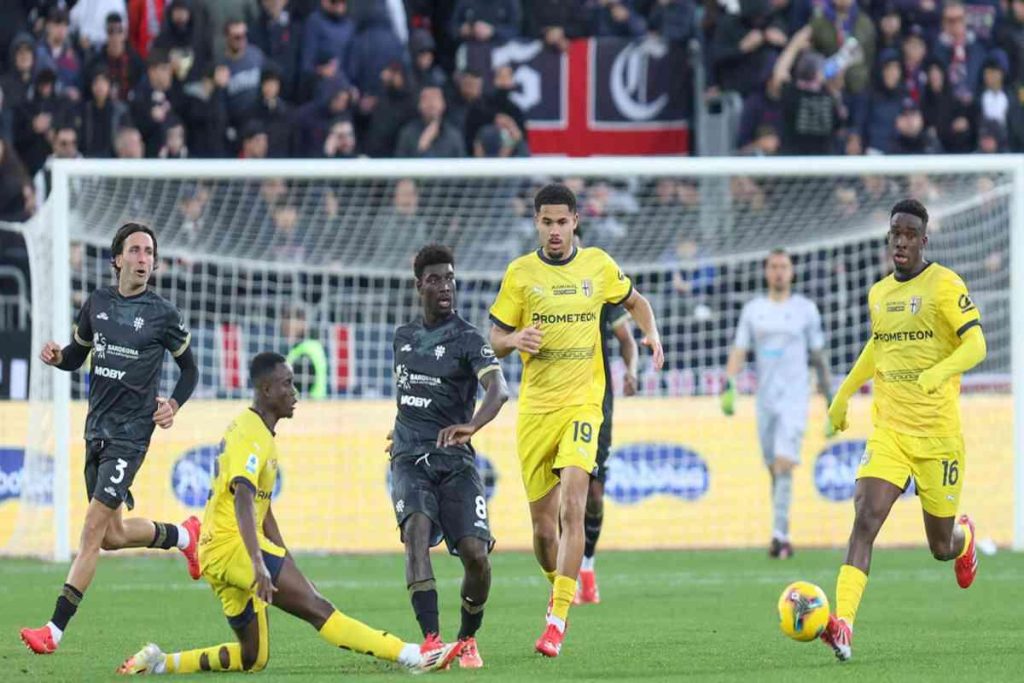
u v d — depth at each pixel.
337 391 44.25
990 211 47.06
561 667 20.67
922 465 22.22
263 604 19.55
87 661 21.59
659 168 40.56
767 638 24.28
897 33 56.34
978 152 55.38
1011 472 44.22
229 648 19.97
